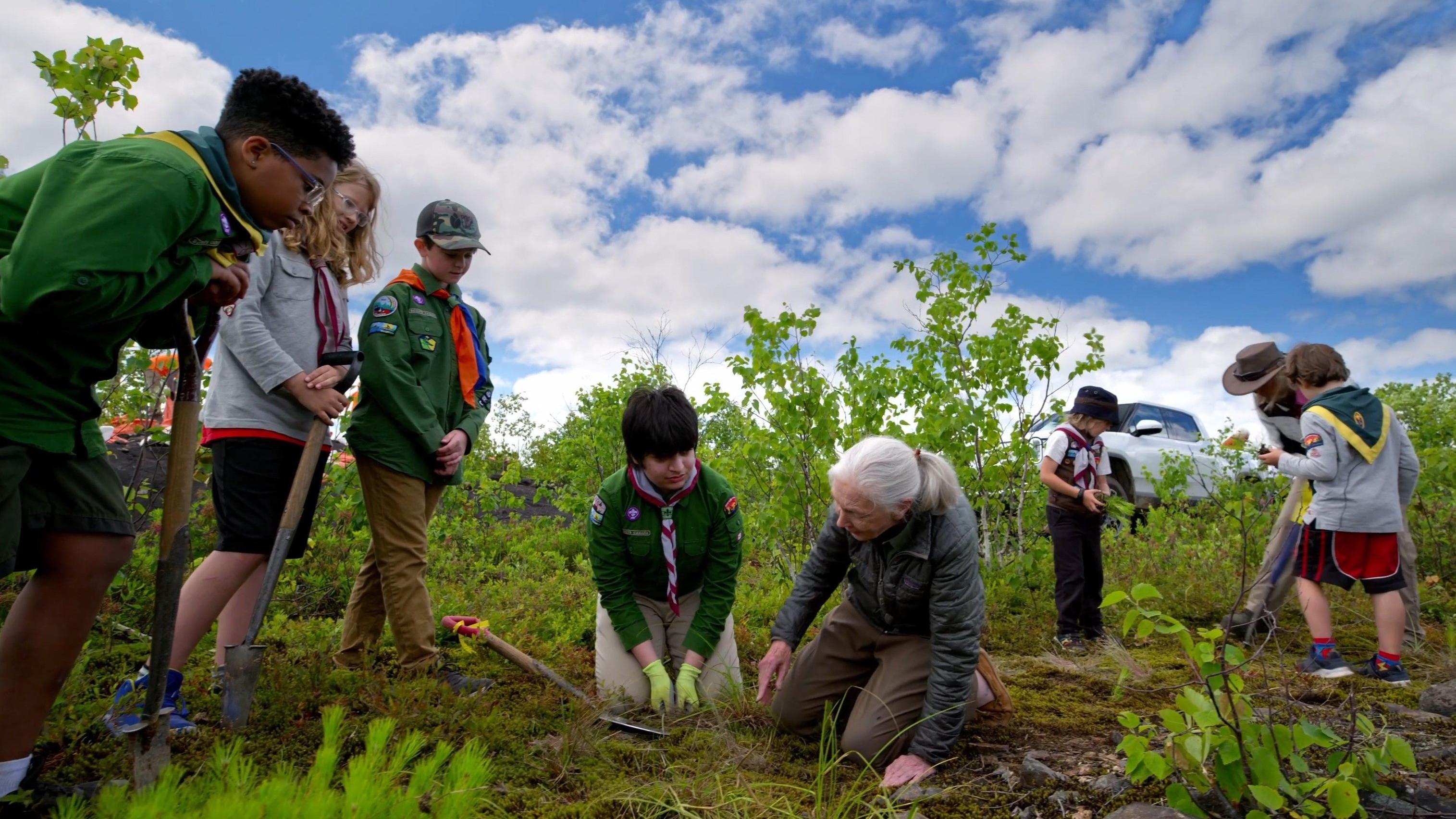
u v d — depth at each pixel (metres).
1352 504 3.99
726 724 3.18
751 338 5.69
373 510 3.20
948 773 2.85
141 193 1.77
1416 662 4.39
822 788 2.56
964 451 6.06
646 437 3.19
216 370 2.91
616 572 3.46
